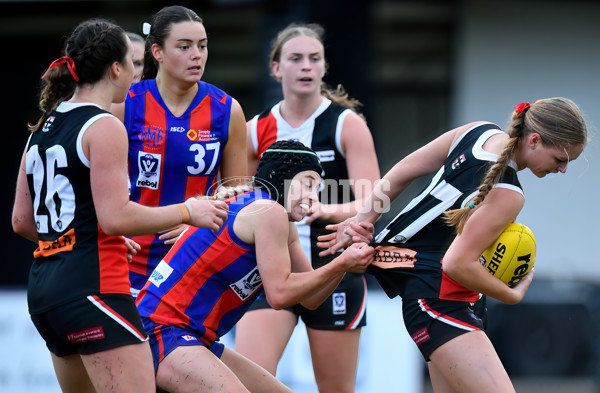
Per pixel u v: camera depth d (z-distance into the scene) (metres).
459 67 41.00
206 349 12.43
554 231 38.91
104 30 12.14
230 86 51.00
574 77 40.03
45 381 24.48
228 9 46.72
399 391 23.94
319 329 16.62
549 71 40.12
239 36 49.84
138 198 15.30
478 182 12.96
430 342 13.17
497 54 40.38
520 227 12.93
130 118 15.05
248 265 12.70
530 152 12.46
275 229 12.45
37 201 12.23
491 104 40.59
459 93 41.06
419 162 13.96
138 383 11.73
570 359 32.12
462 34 40.66
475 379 12.54
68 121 11.90
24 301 25.08
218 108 15.43
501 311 32.44
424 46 47.59
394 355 24.11
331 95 18.11
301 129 17.31
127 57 12.34
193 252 12.71
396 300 24.97
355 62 34.62
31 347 24.70
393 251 13.95
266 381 13.47
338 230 14.33
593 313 32.25
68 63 12.06
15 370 24.59
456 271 12.48
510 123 12.87
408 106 48.06
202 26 14.98
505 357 32.22
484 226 12.33
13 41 47.50
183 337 12.45
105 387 11.69
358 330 16.92
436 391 13.99
